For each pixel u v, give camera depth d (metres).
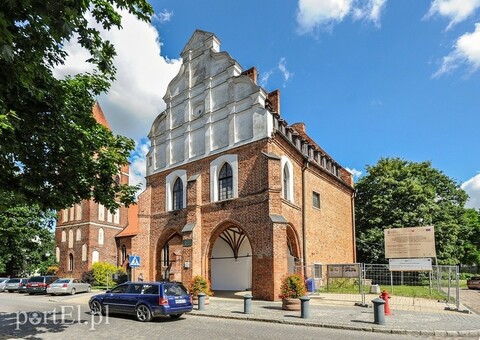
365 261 38.56
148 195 28.02
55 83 9.23
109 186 12.28
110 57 8.12
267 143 21.48
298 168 26.08
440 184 42.84
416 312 16.38
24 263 42.78
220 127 24.19
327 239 29.64
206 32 26.25
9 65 7.03
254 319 14.87
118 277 39.31
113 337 11.20
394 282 27.50
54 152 10.24
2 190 9.10
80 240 46.75
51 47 7.91
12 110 8.01
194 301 18.94
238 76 23.62
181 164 26.17
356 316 15.08
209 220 23.41
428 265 18.17
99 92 12.09
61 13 6.42
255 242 20.75
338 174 34.59
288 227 23.56
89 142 11.45
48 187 10.52
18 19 6.82
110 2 7.51
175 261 27.64
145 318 14.61
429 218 36.38
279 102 28.34
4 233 12.64
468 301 23.36
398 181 39.47
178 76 27.75
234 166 22.73
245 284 28.62
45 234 43.59
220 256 30.08
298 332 12.20
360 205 41.62
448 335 12.02
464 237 43.41
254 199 21.27
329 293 23.77
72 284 30.92
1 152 8.16
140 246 27.00
